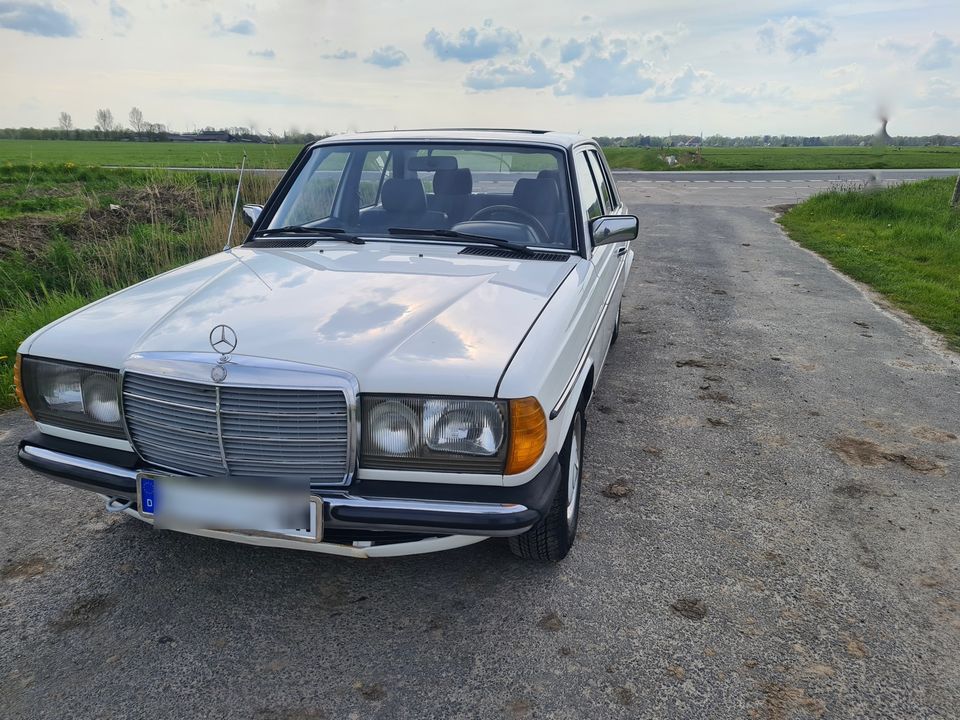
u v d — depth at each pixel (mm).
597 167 4695
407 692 2271
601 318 3639
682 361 5727
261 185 11023
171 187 12797
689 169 36438
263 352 2289
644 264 9922
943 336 6586
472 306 2654
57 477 2549
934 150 91250
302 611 2656
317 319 2502
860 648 2506
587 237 3551
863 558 3061
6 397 4598
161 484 2383
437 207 3605
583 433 3238
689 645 2502
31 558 2947
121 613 2623
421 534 2430
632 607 2699
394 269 3039
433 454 2250
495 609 2678
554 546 2826
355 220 3646
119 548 3031
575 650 2467
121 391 2412
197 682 2301
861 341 6371
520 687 2299
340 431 2246
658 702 2248
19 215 11117
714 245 11641
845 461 3996
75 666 2357
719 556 3047
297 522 2277
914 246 11250
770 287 8562
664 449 4102
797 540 3188
